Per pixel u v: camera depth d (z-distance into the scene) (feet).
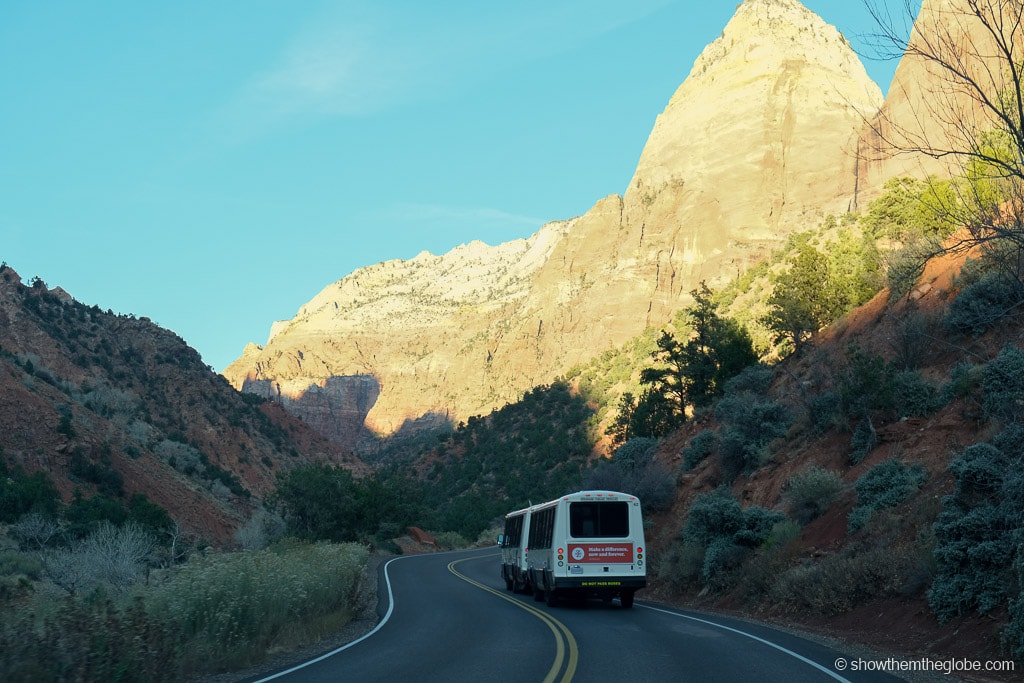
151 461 276.21
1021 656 38.75
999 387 68.85
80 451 229.25
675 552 93.35
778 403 112.06
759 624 61.98
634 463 145.38
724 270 598.75
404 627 62.03
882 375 87.81
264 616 50.55
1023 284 35.32
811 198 627.87
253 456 396.37
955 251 35.91
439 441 577.02
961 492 52.24
